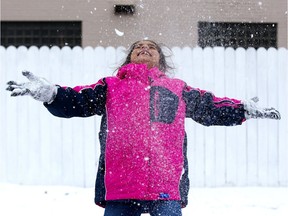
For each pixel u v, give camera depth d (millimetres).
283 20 16453
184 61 11938
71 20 16281
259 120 12047
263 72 12047
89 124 11930
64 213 9406
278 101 12062
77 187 11805
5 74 11938
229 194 11117
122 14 16109
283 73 12070
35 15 16391
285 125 12070
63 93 5113
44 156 11930
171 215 5098
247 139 12031
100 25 16172
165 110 5258
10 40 16438
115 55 11891
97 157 11914
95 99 5277
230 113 5492
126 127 5188
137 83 5312
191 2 16047
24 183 11891
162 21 16062
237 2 16219
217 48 11969
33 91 4969
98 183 5273
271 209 9758
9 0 16406
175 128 5254
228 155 11992
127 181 5133
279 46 16422
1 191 11117
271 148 12070
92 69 11891
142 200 5160
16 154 11938
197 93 5441
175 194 5164
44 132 11930
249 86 12016
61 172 11922
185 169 5301
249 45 16406
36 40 16422
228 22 16281
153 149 5164
